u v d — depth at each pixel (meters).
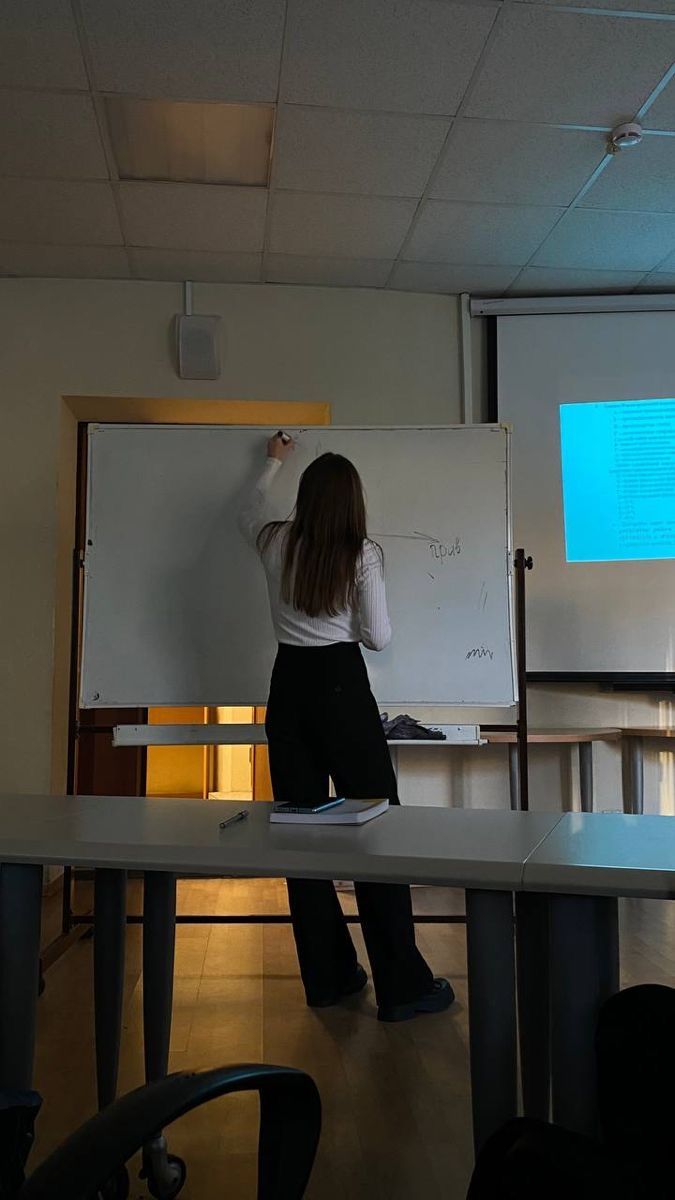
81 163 3.12
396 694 3.16
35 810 1.54
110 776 4.65
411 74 2.68
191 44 2.56
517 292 4.14
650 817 1.45
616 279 4.03
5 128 2.94
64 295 3.98
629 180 3.24
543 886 1.04
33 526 3.90
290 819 1.39
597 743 4.10
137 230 3.56
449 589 3.19
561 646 4.03
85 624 3.19
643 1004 0.92
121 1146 0.59
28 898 1.23
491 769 4.09
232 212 3.43
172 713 6.72
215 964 2.77
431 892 3.82
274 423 4.32
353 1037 2.16
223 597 3.19
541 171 3.18
